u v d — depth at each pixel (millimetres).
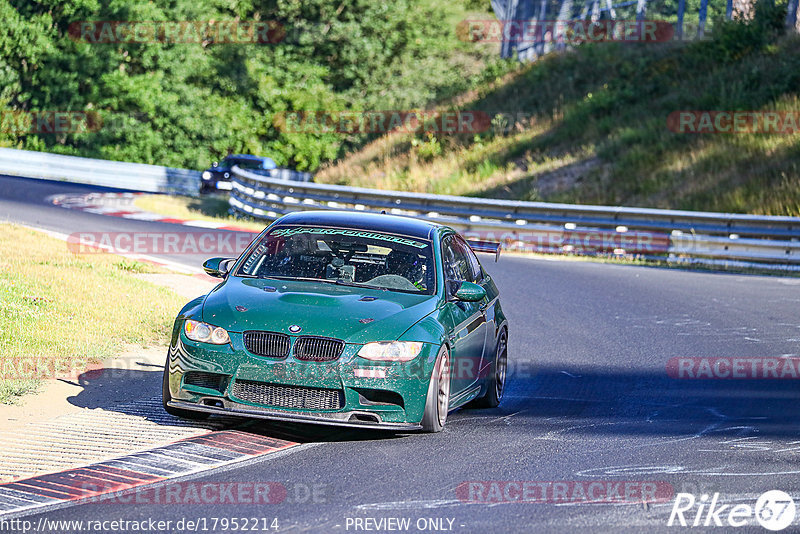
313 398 25422
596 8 162875
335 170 144000
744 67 119000
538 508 20766
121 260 56438
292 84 197500
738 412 31750
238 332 25719
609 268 73938
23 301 39562
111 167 150375
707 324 49594
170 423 27203
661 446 26875
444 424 27984
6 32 172000
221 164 152625
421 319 26984
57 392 29766
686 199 96625
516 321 49688
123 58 182625
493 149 127938
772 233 76625
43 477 21828
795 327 48938
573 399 33844
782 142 99750
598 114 125438
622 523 19891
